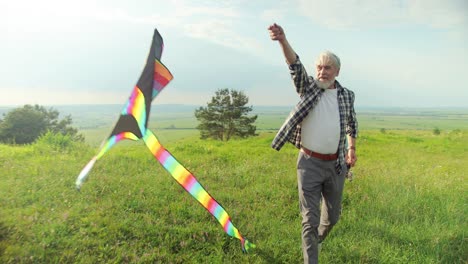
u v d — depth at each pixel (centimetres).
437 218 451
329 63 295
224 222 307
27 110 3691
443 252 358
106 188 520
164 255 326
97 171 628
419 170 802
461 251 361
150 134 221
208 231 374
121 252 329
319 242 337
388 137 1697
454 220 443
